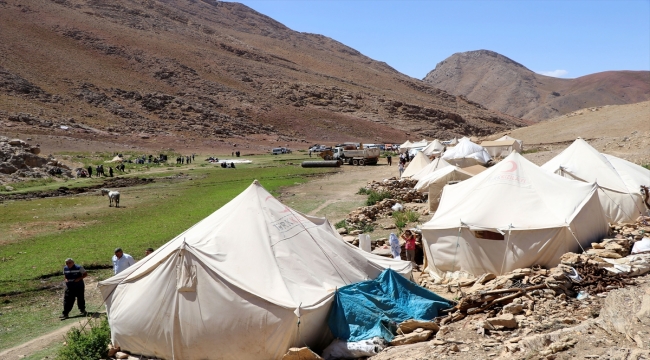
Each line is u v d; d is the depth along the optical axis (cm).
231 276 1016
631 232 1512
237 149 12081
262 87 18912
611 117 8438
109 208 3419
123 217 3052
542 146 7306
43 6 18838
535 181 1431
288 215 1186
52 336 1257
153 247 2200
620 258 1191
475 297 998
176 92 16262
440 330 922
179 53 19225
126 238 2417
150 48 18675
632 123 7650
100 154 8881
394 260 1285
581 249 1320
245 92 17938
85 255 2095
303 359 921
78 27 18075
